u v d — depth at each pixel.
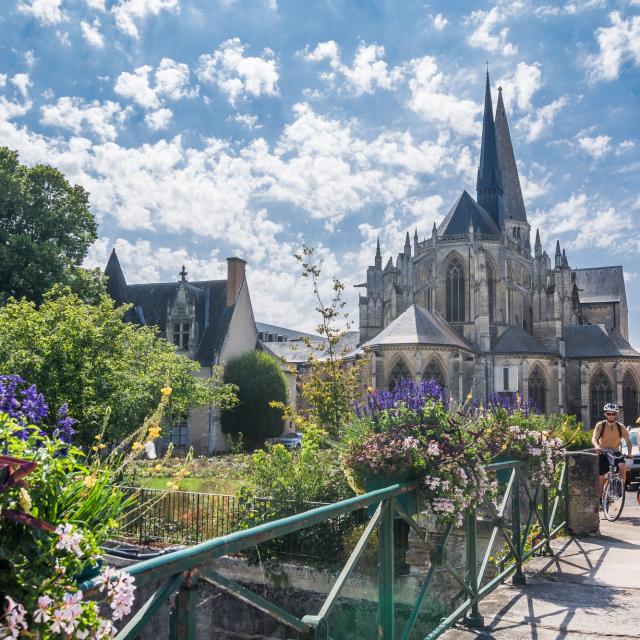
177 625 2.88
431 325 53.66
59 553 2.24
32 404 6.29
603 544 10.05
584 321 92.88
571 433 28.45
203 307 54.25
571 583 7.77
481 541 8.86
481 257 62.56
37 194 37.81
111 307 24.09
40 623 2.07
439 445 6.18
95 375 20.62
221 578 3.06
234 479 18.05
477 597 6.37
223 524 12.03
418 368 50.94
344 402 20.53
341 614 8.80
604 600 7.09
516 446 8.54
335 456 11.81
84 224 40.16
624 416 65.62
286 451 12.28
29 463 2.17
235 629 9.39
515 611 6.73
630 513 14.07
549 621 6.42
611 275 96.00
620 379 65.44
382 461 5.96
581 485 10.75
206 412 46.97
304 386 21.09
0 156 37.31
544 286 67.06
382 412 7.07
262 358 48.69
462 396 51.78
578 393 66.25
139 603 8.77
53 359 20.25
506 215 94.50
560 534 10.67
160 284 56.16
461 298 65.31
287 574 9.49
